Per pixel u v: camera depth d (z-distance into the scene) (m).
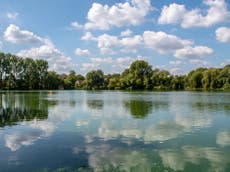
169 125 25.16
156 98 70.56
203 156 14.84
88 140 18.59
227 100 61.12
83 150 15.96
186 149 16.31
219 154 15.27
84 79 193.00
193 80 144.25
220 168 13.01
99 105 47.62
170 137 19.64
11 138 19.30
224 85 132.00
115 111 37.34
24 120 28.53
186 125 25.31
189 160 14.15
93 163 13.59
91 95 91.56
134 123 26.34
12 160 14.10
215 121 27.92
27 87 151.00
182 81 153.00
